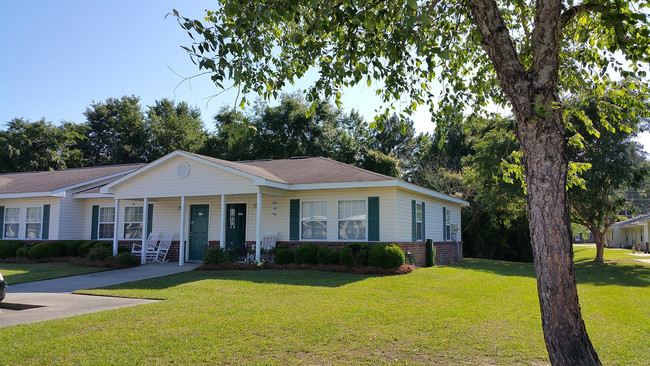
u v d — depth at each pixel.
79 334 6.98
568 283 4.27
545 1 4.72
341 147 33.84
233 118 6.40
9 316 8.56
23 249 19.34
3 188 23.09
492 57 4.95
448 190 32.09
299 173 18.27
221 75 5.37
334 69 6.70
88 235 21.23
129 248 19.80
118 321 7.78
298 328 7.26
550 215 4.36
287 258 15.55
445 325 7.52
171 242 19.02
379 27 6.90
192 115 48.31
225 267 15.05
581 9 4.91
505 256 32.28
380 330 7.18
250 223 17.70
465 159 27.20
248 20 5.65
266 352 6.15
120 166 25.28
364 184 15.35
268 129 34.44
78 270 15.80
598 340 6.87
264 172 17.44
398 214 15.75
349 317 7.99
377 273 13.85
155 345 6.41
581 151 21.70
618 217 26.52
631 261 26.11
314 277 13.00
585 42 6.98
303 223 16.83
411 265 14.88
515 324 7.69
